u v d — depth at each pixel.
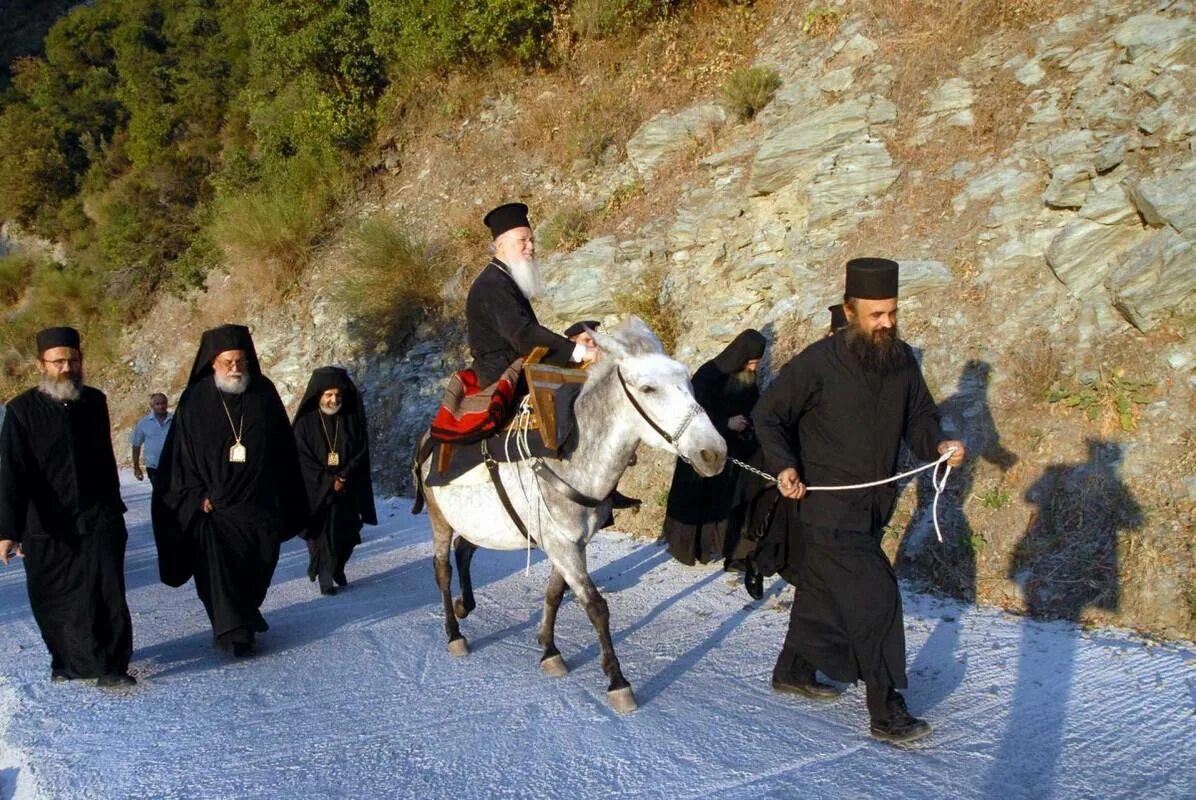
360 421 8.76
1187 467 6.33
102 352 23.14
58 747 5.11
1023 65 9.86
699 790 4.28
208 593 6.52
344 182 18.30
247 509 6.62
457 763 4.69
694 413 4.79
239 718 5.44
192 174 24.56
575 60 15.88
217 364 6.70
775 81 12.30
